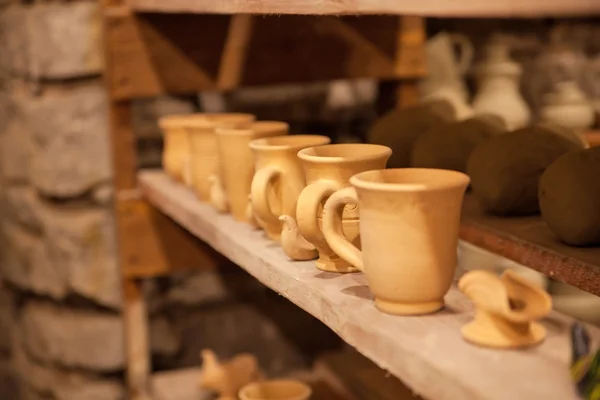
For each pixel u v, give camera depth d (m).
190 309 1.78
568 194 0.85
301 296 0.82
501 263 1.25
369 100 1.82
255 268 0.93
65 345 1.65
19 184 1.69
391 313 0.72
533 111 2.00
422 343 0.65
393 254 0.69
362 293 0.77
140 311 1.56
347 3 0.74
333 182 0.81
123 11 1.43
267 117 1.76
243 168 1.04
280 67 1.54
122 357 1.64
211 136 1.17
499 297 0.64
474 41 1.92
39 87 1.56
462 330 0.67
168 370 1.77
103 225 1.59
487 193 1.01
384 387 1.28
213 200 1.13
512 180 0.99
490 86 1.77
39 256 1.67
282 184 0.93
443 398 0.60
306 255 0.89
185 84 1.48
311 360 1.88
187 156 1.28
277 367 1.86
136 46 1.44
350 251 0.78
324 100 1.79
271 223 0.95
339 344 1.90
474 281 0.65
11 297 1.83
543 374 0.60
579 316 1.23
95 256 1.59
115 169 1.48
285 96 1.77
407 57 1.62
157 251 1.52
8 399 1.90
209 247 1.55
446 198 0.69
